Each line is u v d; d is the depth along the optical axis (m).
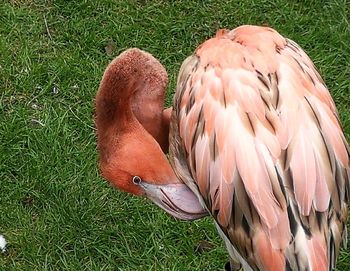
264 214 1.78
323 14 2.86
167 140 2.05
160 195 1.94
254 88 1.83
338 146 1.83
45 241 2.38
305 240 1.77
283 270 1.78
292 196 1.78
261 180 1.78
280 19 2.85
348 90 2.72
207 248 2.39
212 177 1.83
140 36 2.79
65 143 2.54
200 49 1.92
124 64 1.94
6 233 2.40
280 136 1.80
